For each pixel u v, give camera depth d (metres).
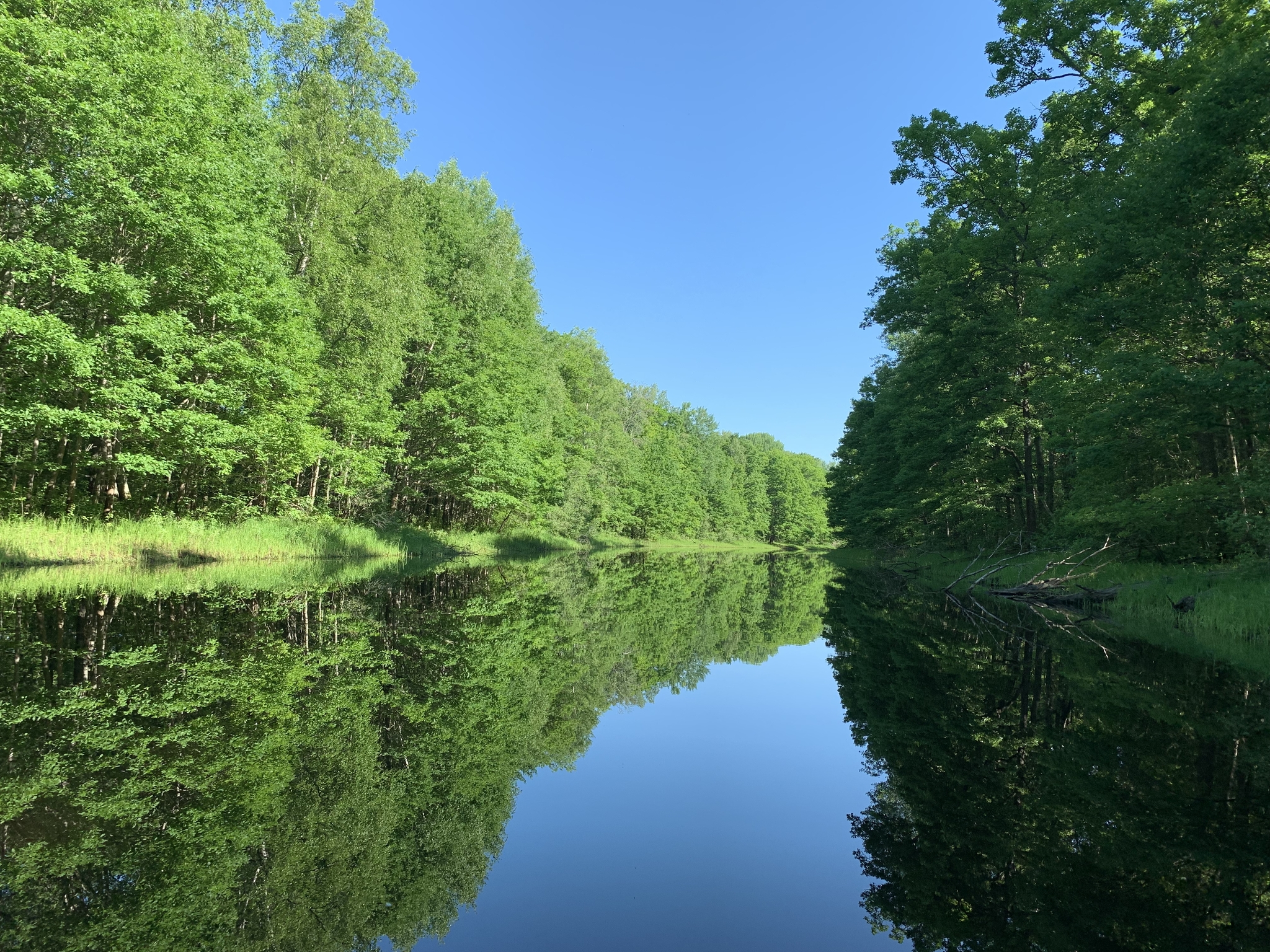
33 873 3.12
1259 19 14.63
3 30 12.48
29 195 13.12
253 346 18.45
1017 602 16.33
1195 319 12.55
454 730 5.82
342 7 22.53
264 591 12.32
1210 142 11.50
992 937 2.93
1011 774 5.02
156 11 15.39
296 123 21.16
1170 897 3.26
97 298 14.41
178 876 3.20
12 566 12.60
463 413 28.77
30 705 5.46
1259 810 4.35
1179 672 8.30
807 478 116.19
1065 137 18.75
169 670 6.78
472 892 3.31
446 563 22.78
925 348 25.22
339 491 23.45
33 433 14.97
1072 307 14.45
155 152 14.41
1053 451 18.83
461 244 29.17
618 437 59.16
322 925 2.92
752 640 12.30
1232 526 11.84
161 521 16.30
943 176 21.30
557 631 11.75
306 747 4.98
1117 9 16.64
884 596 19.22
